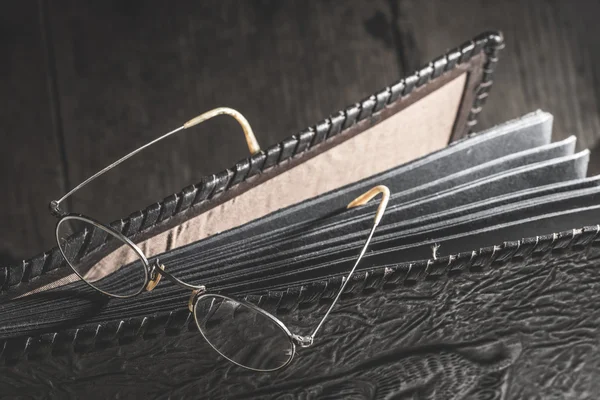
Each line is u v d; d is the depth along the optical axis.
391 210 0.87
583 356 0.76
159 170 2.12
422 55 2.31
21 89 2.16
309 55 2.27
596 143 2.29
